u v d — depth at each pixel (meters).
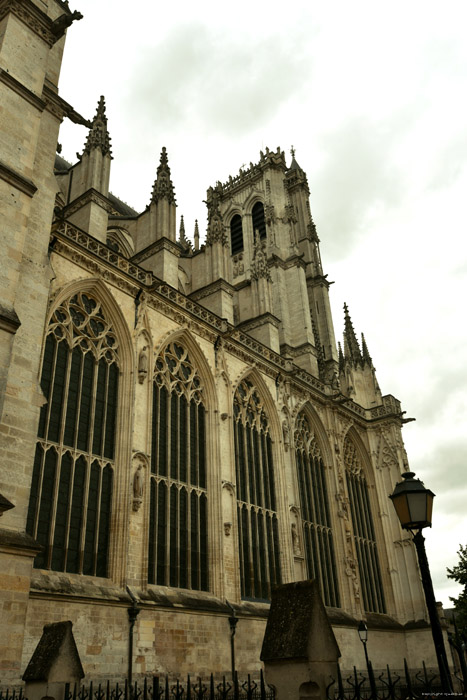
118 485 38.91
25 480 26.56
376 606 65.81
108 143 50.72
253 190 95.38
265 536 51.97
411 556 68.81
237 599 44.75
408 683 13.76
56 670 18.41
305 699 14.30
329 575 59.84
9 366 26.12
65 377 38.59
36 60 34.03
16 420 27.30
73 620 32.16
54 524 34.41
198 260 64.12
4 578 23.70
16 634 23.25
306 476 62.31
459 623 61.06
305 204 98.94
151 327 46.28
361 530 69.12
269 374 59.72
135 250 56.12
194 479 46.53
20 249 28.95
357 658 56.12
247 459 53.25
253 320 65.06
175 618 38.22
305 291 78.81
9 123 30.89
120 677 33.19
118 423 41.03
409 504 18.88
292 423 60.78
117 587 35.81
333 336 83.75
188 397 48.53
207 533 45.66
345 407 71.94
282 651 14.89
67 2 41.34
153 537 40.44
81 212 46.94
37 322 30.39
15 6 33.88
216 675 39.31
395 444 74.75
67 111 38.34
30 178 30.95
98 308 42.97
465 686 15.62
